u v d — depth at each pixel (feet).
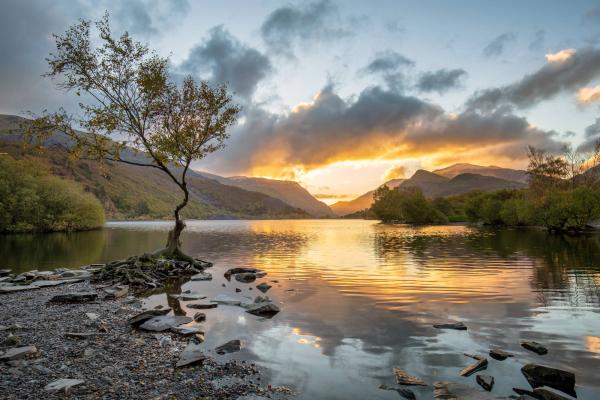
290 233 295.07
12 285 64.90
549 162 301.84
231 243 181.06
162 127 90.22
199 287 65.46
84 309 47.73
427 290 60.23
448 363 30.09
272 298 55.31
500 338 36.19
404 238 200.34
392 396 24.34
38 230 265.95
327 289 61.98
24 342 33.53
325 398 23.95
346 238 214.90
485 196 439.63
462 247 140.05
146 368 28.04
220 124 91.76
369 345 34.42
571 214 229.45
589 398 24.38
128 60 85.71
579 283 65.36
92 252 132.26
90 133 84.38
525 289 60.34
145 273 73.61
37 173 283.38
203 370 27.99
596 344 34.32
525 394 24.64
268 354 32.01
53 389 23.31
